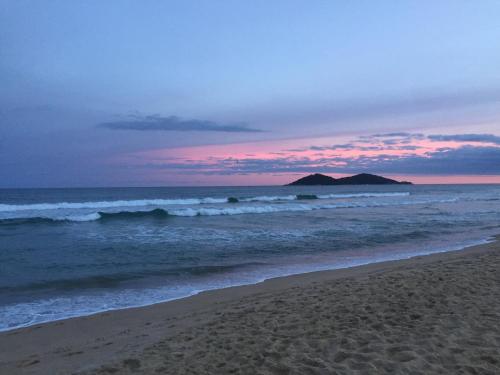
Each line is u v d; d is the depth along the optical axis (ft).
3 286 33.65
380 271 35.68
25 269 40.04
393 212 107.34
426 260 41.68
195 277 37.09
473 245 53.47
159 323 23.47
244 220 85.76
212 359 15.75
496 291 22.82
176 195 220.23
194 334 19.49
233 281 35.42
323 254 48.60
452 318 18.21
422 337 16.10
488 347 14.82
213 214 98.27
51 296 30.94
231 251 50.39
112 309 27.48
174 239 59.77
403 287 25.11
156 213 93.71
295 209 113.80
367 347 15.43
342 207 126.11
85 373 15.39
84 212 97.09
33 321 25.05
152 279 36.35
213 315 23.56
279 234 65.10
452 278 26.61
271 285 33.22
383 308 20.97
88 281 35.42
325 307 22.11
